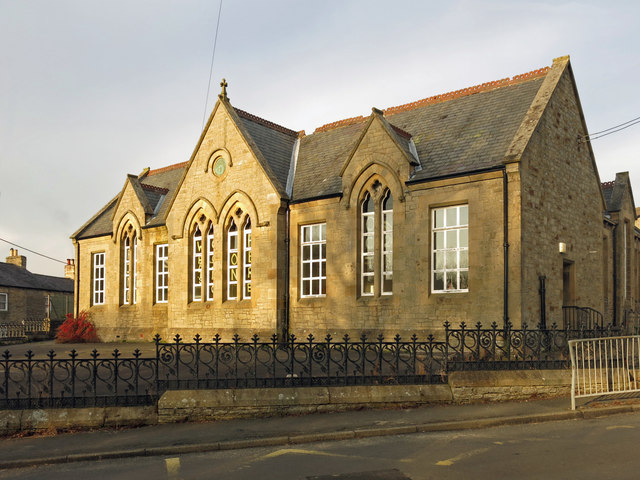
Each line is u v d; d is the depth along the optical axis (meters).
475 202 17.33
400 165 19.09
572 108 20.75
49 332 34.75
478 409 11.31
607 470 7.27
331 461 8.27
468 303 17.23
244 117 24.45
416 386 11.95
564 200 19.59
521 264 16.31
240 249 23.19
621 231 27.41
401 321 18.72
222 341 22.77
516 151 16.83
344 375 11.92
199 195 24.52
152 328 27.44
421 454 8.46
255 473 7.77
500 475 7.22
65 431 10.57
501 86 20.89
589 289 21.34
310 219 21.50
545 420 10.60
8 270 48.84
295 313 21.56
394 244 19.12
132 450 9.15
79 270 32.03
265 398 11.26
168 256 25.75
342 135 24.28
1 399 10.83
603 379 12.30
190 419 11.01
